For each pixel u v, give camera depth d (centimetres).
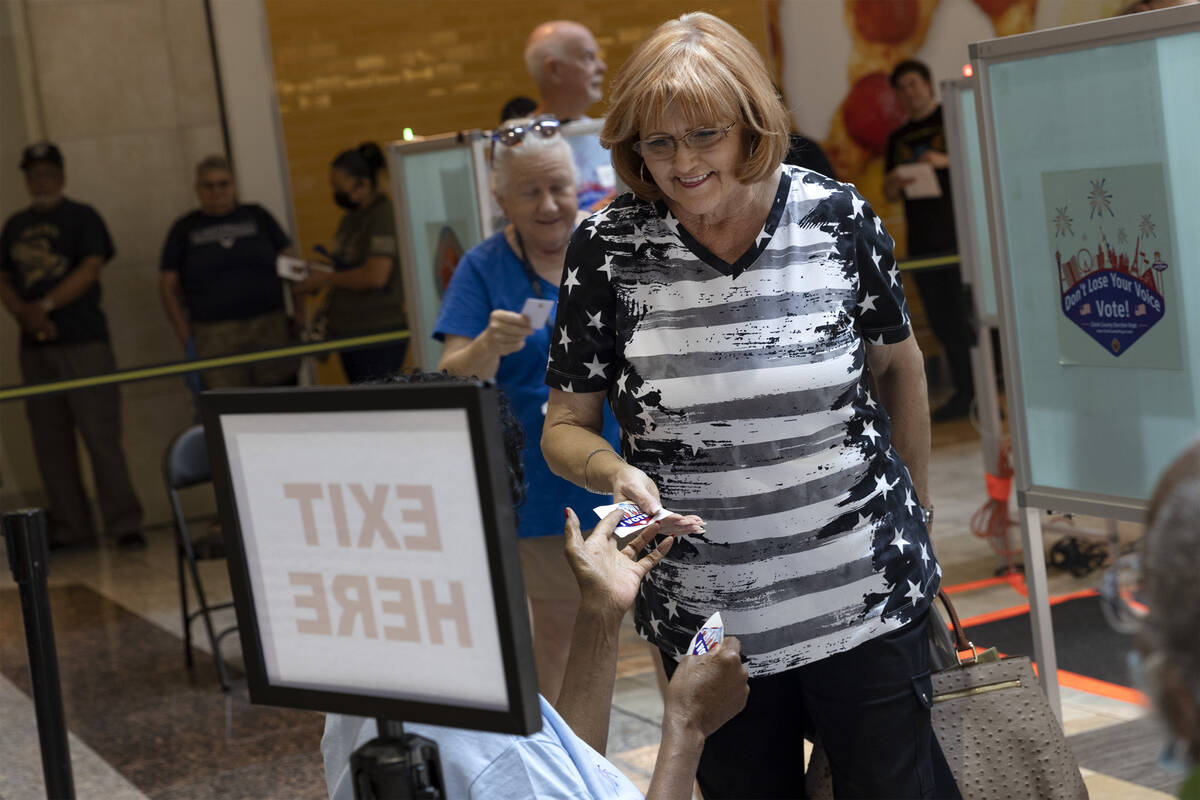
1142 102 267
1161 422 278
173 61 844
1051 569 534
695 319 208
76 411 812
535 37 493
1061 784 223
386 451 115
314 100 872
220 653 522
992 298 520
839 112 926
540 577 340
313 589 122
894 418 231
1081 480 296
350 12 873
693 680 171
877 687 213
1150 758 347
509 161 340
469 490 112
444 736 143
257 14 853
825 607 212
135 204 839
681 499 213
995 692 227
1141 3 396
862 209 211
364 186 804
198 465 547
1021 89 289
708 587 213
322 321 809
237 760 436
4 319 806
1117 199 276
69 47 822
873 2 907
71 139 827
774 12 920
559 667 352
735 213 206
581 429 223
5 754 292
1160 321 273
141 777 429
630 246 212
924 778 217
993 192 297
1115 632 451
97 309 808
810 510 210
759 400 206
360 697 121
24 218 796
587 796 144
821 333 207
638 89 199
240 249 803
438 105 901
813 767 232
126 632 616
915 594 216
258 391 120
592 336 217
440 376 180
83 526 820
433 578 115
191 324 806
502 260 353
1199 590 94
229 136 855
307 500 121
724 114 196
